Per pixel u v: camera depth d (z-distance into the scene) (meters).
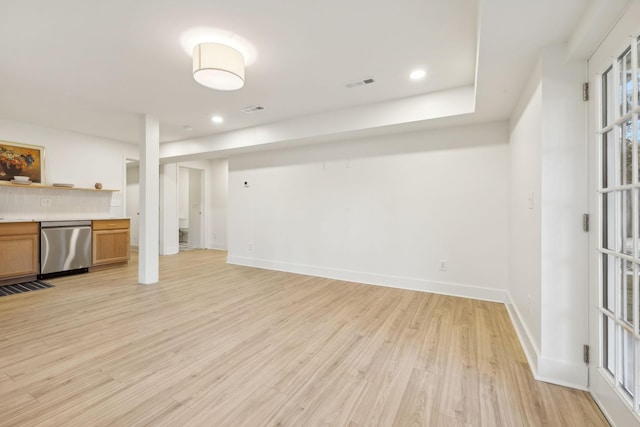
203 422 1.38
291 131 4.01
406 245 3.74
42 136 4.33
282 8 1.78
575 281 1.68
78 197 4.71
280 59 2.40
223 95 3.17
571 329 1.69
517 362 1.94
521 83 2.23
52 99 3.26
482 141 3.31
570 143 1.69
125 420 1.38
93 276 4.27
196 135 4.92
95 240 4.51
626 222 1.36
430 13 1.83
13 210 4.06
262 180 4.98
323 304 3.11
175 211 6.61
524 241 2.30
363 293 3.53
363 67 2.54
